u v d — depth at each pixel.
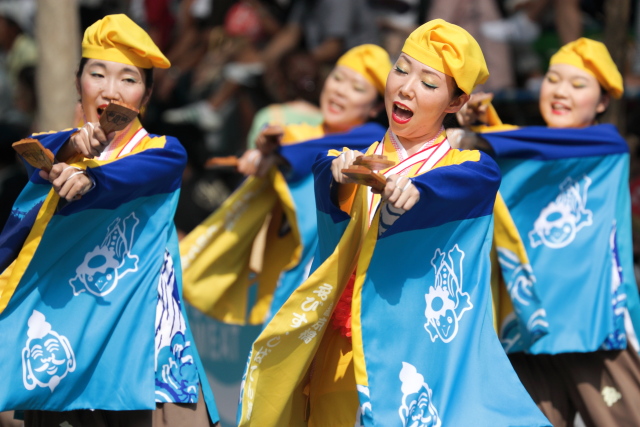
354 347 6.68
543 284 8.98
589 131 9.09
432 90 6.85
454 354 6.95
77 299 7.27
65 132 7.20
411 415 6.77
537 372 9.12
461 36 6.86
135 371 7.33
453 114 7.42
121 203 7.30
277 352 6.91
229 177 14.41
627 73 14.55
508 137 8.82
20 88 15.77
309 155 9.97
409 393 6.77
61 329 7.20
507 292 8.66
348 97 10.38
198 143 13.86
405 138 7.09
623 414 9.00
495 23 14.07
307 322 6.83
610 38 11.88
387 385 6.73
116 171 7.03
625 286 9.08
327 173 6.70
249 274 10.57
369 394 6.66
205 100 16.33
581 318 8.89
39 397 7.11
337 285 6.77
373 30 14.20
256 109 15.69
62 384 7.17
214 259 10.25
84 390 7.29
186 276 10.23
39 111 12.48
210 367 10.71
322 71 13.83
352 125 10.50
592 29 14.77
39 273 7.14
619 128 12.23
